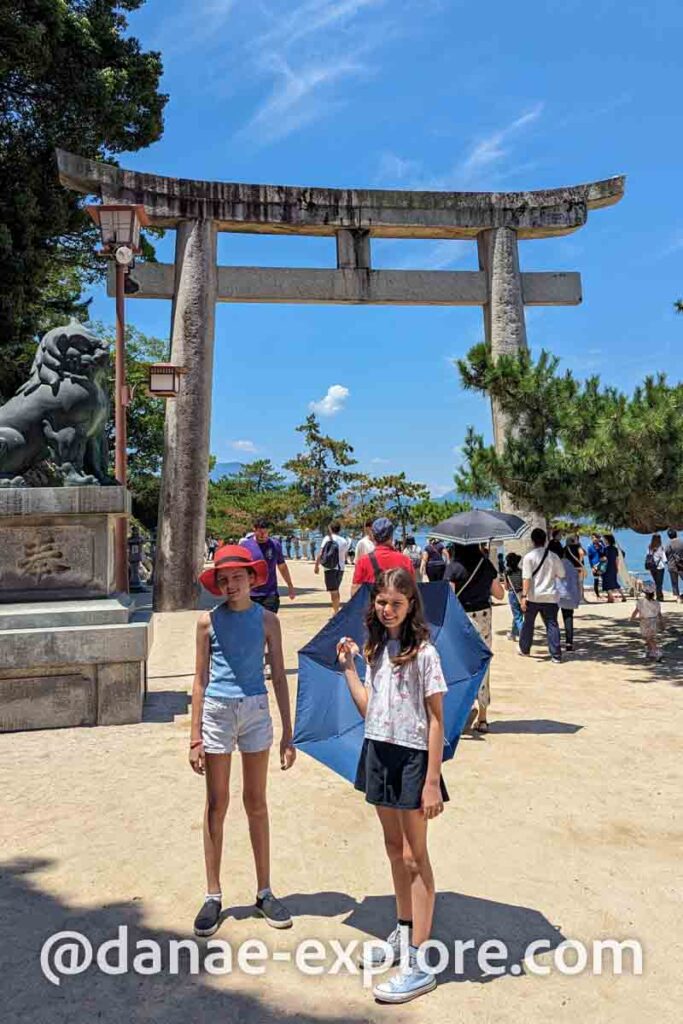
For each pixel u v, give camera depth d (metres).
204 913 3.63
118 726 7.11
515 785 5.65
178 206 15.99
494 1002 3.10
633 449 9.19
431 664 3.36
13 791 5.47
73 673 7.10
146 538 30.28
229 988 3.21
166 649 11.62
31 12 16.30
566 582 10.77
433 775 3.25
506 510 16.03
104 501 7.16
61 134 18.05
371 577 6.29
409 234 17.34
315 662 3.90
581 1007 3.06
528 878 4.18
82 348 7.42
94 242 20.19
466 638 4.04
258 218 16.31
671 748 6.57
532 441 11.05
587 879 4.16
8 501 7.02
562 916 3.77
